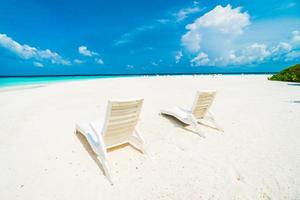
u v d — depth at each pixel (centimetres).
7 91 1126
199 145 369
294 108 644
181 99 808
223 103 722
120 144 331
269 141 388
